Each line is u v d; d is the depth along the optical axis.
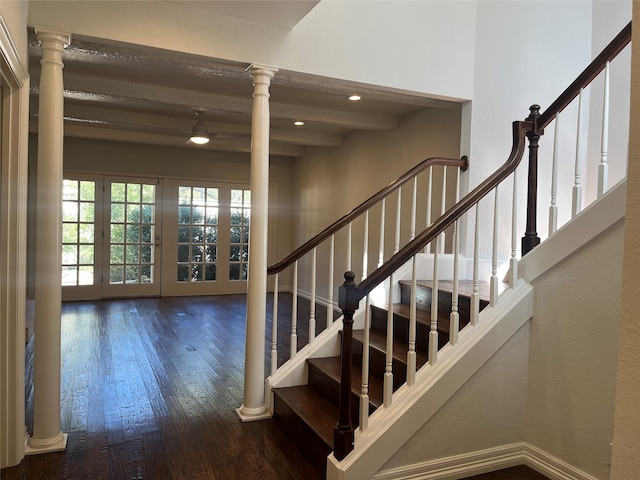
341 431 2.06
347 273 2.08
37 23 2.32
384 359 2.67
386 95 3.56
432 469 2.22
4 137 2.19
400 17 3.26
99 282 6.93
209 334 4.95
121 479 2.17
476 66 3.52
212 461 2.35
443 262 3.63
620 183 2.04
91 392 3.22
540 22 3.73
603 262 2.09
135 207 7.11
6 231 2.22
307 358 3.02
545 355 2.35
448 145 4.24
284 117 4.68
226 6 2.62
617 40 2.28
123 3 2.49
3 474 2.19
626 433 0.63
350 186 6.07
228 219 7.70
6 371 2.25
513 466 2.41
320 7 2.99
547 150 3.68
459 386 2.25
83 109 4.95
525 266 2.45
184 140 6.58
